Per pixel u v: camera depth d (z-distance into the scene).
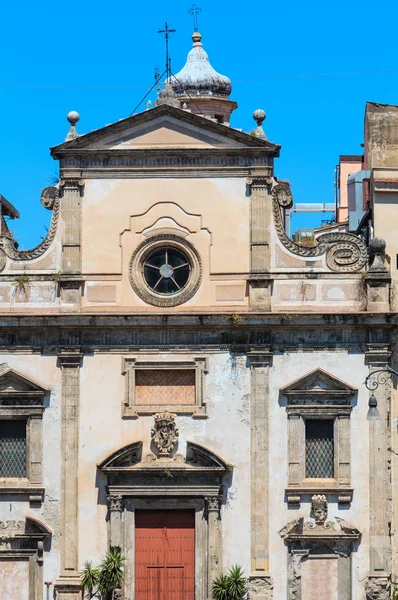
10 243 53.62
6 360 53.00
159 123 53.50
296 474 52.03
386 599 51.41
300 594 51.75
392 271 53.62
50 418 52.78
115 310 53.00
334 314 52.12
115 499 52.22
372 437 52.00
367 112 62.38
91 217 53.47
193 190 53.38
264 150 53.09
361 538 51.84
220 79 72.81
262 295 52.78
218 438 52.44
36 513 52.59
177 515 52.66
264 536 51.97
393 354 52.44
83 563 52.34
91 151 53.34
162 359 52.69
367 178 62.34
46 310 53.12
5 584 52.44
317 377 52.25
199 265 53.09
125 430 52.59
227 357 52.66
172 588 52.41
